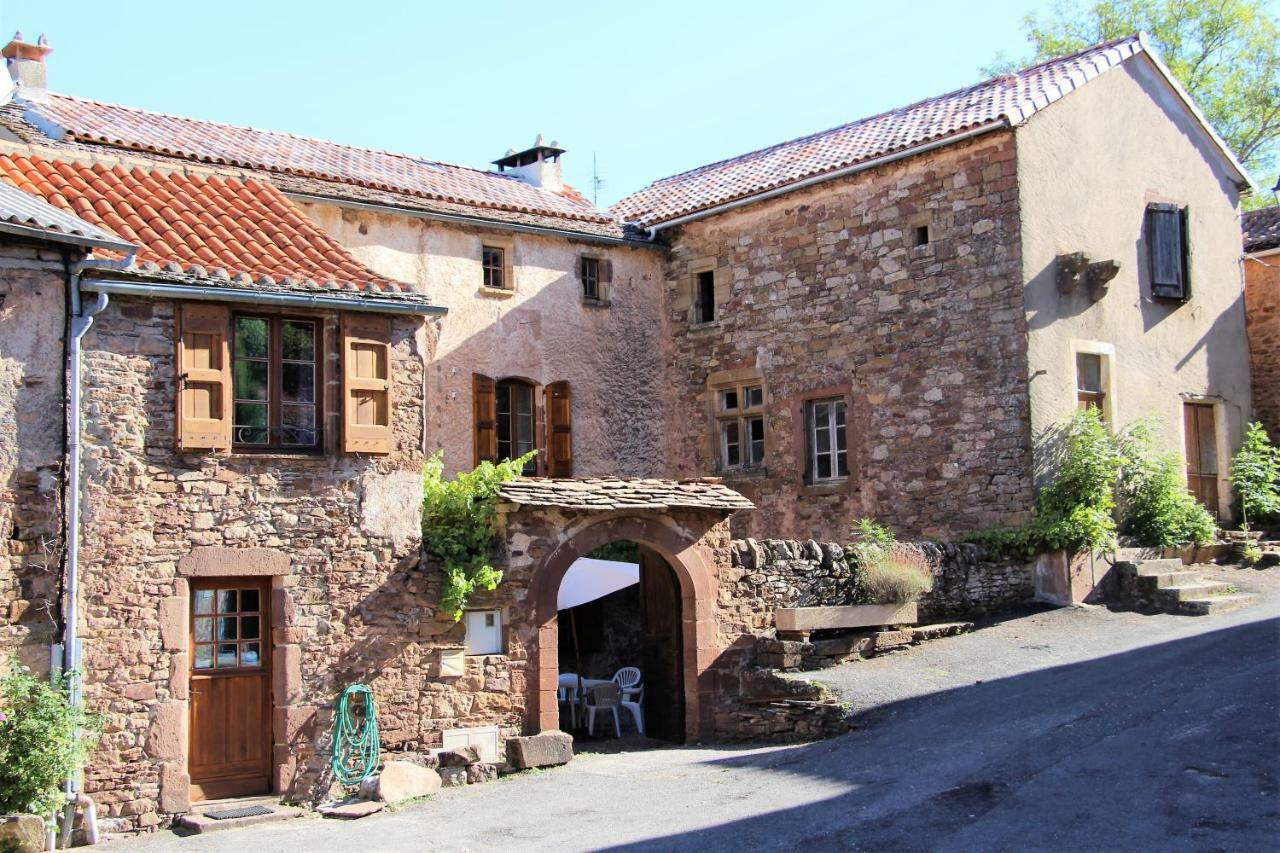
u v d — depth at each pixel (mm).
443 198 18531
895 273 18266
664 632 14734
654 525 13891
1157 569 16609
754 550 14578
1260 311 20953
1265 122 27859
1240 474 19016
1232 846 7848
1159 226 18844
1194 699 11031
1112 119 18422
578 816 10531
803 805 9891
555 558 13266
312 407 12297
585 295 20406
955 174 17625
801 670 14047
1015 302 16859
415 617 12430
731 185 20875
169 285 11375
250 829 10820
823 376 19109
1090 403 17719
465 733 12578
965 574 15781
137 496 11234
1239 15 27781
